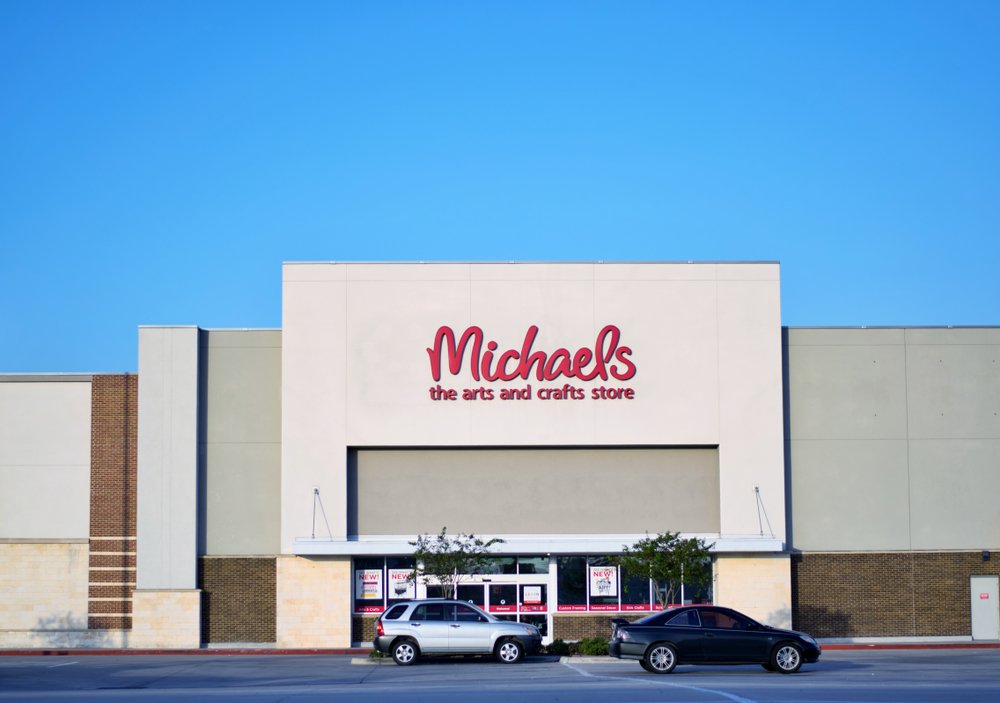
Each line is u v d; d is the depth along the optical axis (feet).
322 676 93.20
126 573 136.77
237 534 137.08
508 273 137.59
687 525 136.77
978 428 140.05
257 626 135.74
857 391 139.95
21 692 80.28
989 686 76.48
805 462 138.92
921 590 137.90
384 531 136.05
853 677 86.12
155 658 123.34
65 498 139.23
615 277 137.80
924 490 139.13
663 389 136.56
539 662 109.60
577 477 137.08
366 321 136.56
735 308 137.59
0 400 140.87
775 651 91.20
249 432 138.10
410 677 90.74
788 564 135.33
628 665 105.29
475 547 130.72
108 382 139.64
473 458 137.18
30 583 137.59
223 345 139.23
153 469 136.87
